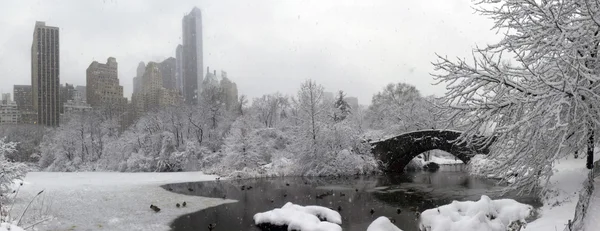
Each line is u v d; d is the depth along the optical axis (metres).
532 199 19.98
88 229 18.36
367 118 78.50
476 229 11.08
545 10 11.41
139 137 61.53
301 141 45.19
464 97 12.30
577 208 10.34
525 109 11.86
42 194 28.17
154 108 74.25
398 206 23.53
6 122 111.81
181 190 32.19
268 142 54.25
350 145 45.59
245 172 43.38
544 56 11.91
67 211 22.14
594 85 11.30
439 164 61.75
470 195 26.73
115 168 61.22
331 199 26.62
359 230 17.84
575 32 10.66
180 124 62.66
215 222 20.00
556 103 10.15
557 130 11.54
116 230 18.34
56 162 65.69
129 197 27.92
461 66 12.16
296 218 17.33
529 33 11.80
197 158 57.03
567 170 20.48
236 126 52.59
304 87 46.84
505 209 14.12
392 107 66.56
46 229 17.98
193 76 163.50
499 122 12.17
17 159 77.12
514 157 12.84
